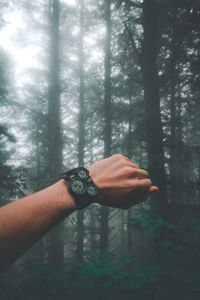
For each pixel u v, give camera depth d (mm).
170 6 9766
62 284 3670
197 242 4078
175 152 9883
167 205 6793
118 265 4070
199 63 9039
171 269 3869
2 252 544
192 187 7746
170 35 10711
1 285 4148
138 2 10633
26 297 3619
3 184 7246
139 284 3602
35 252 13617
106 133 14352
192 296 3396
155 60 9680
